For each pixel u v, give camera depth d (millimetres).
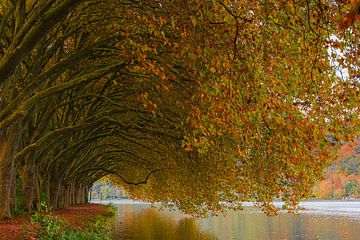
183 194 28484
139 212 77438
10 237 14531
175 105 20125
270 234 39625
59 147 31516
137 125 23406
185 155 24516
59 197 40750
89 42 20219
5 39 17719
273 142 13891
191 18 11328
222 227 46312
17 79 19000
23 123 20062
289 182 17422
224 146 19422
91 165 47594
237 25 10266
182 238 34812
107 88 26062
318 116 11289
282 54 10742
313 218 60531
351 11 4809
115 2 15297
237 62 10617
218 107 11125
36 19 11250
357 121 10750
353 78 10086
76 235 19688
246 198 19766
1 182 19625
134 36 14062
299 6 10188
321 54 10617
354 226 48219
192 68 13883
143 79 19922
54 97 23781
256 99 10617
